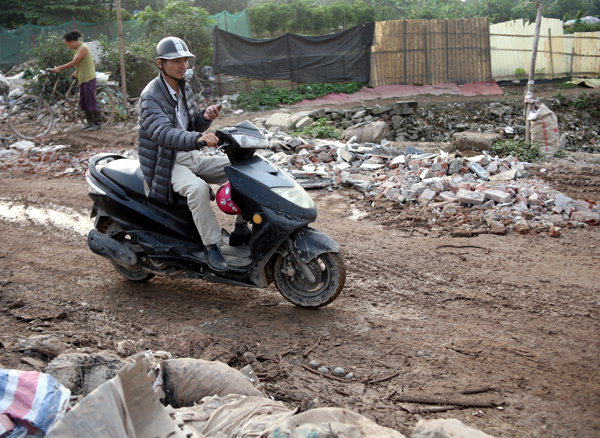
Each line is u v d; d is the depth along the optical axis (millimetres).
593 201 6984
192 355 3398
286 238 3971
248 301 4457
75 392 2672
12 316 3982
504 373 3229
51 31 22828
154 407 2031
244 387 2717
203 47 18750
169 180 4098
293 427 2084
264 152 9633
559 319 3986
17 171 9672
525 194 7125
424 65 20359
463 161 8352
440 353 3500
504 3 45844
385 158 9266
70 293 4551
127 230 4500
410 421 2779
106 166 4625
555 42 21766
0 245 5848
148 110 3963
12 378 2277
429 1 46500
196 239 4316
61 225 6598
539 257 5328
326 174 8359
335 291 4043
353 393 3049
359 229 6352
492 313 4125
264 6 28156
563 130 19312
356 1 33844
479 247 5656
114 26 22719
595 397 2951
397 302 4371
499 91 20719
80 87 12469
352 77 19625
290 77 18688
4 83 18125
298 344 3652
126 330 3838
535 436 2637
